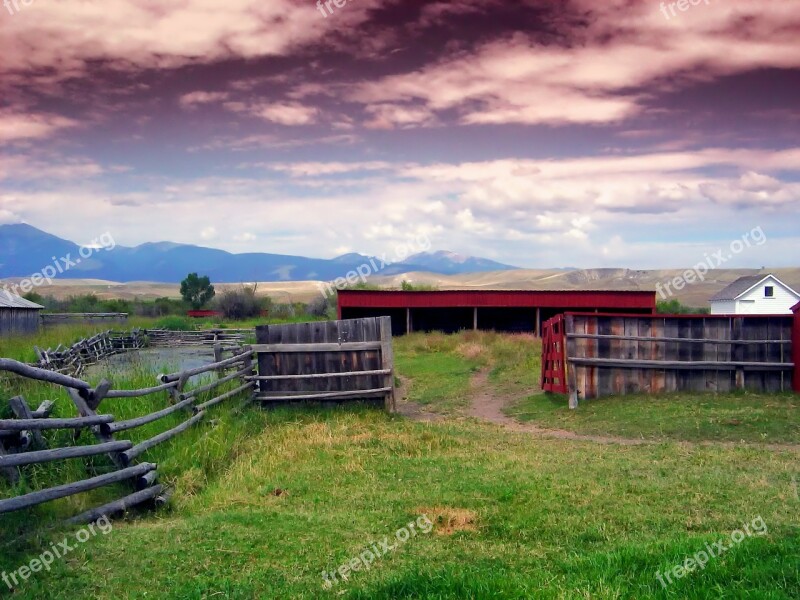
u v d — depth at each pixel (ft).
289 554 22.72
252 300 234.99
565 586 18.83
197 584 19.71
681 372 61.77
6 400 31.73
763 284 193.57
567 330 61.11
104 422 29.68
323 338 59.36
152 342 137.69
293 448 42.14
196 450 36.81
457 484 32.63
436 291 147.95
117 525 26.32
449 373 86.58
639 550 21.50
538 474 34.42
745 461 37.63
